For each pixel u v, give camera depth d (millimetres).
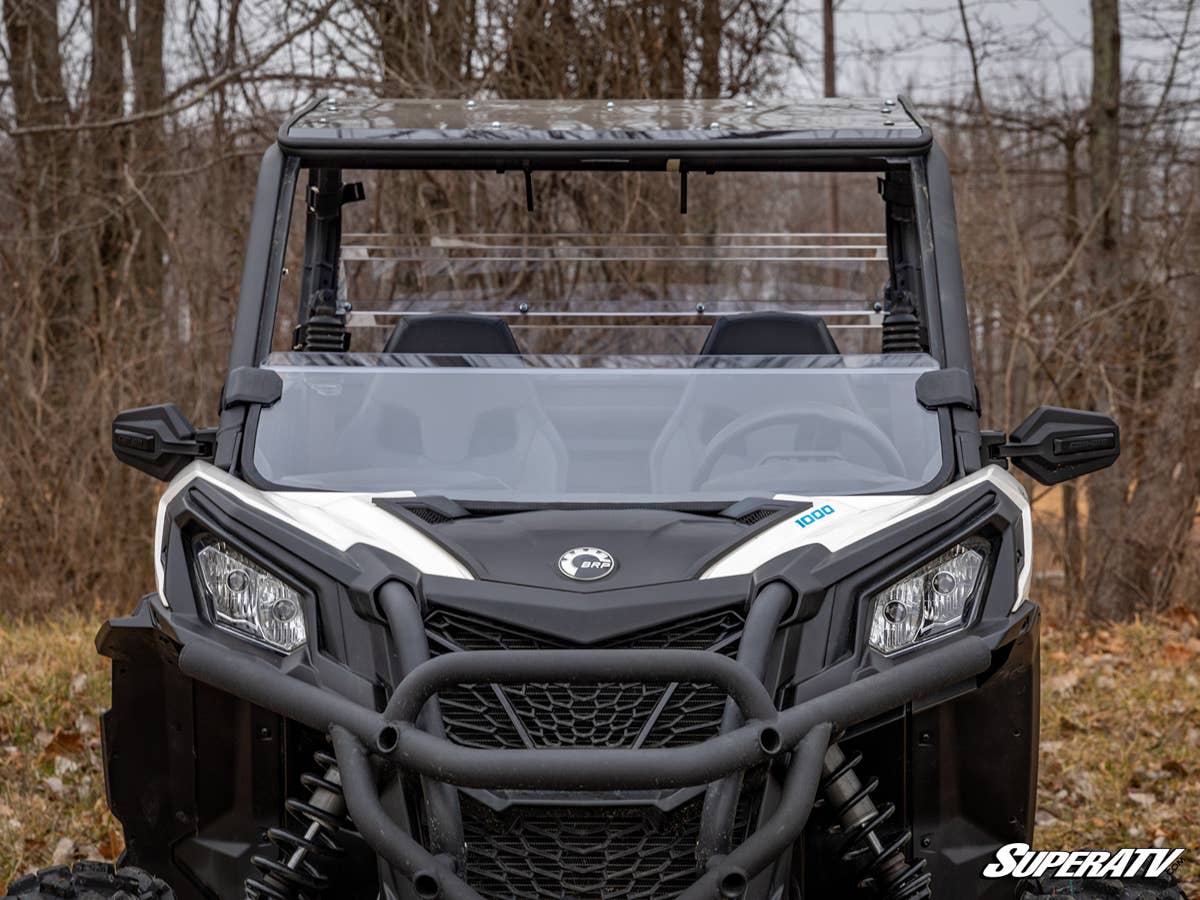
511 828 2809
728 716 2805
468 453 3520
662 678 2715
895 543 3076
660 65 10531
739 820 2832
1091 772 5730
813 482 3463
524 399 3594
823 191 5414
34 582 9336
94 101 10734
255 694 2904
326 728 2814
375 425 3545
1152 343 10898
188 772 3188
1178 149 11625
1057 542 10391
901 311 4258
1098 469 3494
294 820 3127
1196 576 10391
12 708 6262
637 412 3584
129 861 3230
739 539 3096
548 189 7488
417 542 3098
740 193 5727
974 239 11555
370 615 2943
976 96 11266
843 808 2980
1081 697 7074
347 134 3863
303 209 4602
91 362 9875
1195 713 6668
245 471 3416
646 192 6781
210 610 3104
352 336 5250
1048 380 10688
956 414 3525
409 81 10102
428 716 2809
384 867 2844
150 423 3590
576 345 5375
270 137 10430
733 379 3650
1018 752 3129
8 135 10078
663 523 3188
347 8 10109
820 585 2984
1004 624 3047
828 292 5113
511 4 10109
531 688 2883
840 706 2824
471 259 5414
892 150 3875
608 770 2621
